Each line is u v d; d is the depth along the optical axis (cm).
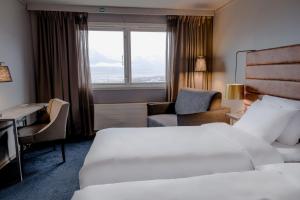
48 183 253
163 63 460
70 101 411
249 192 124
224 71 407
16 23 343
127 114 441
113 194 124
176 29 430
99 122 434
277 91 260
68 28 396
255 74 302
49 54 399
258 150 193
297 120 215
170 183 136
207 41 449
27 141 275
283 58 250
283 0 265
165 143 207
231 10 380
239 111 346
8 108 311
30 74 393
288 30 259
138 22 430
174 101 441
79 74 411
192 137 224
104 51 437
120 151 189
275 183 134
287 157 196
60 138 299
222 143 204
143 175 174
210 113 326
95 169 173
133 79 454
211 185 132
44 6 385
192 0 376
